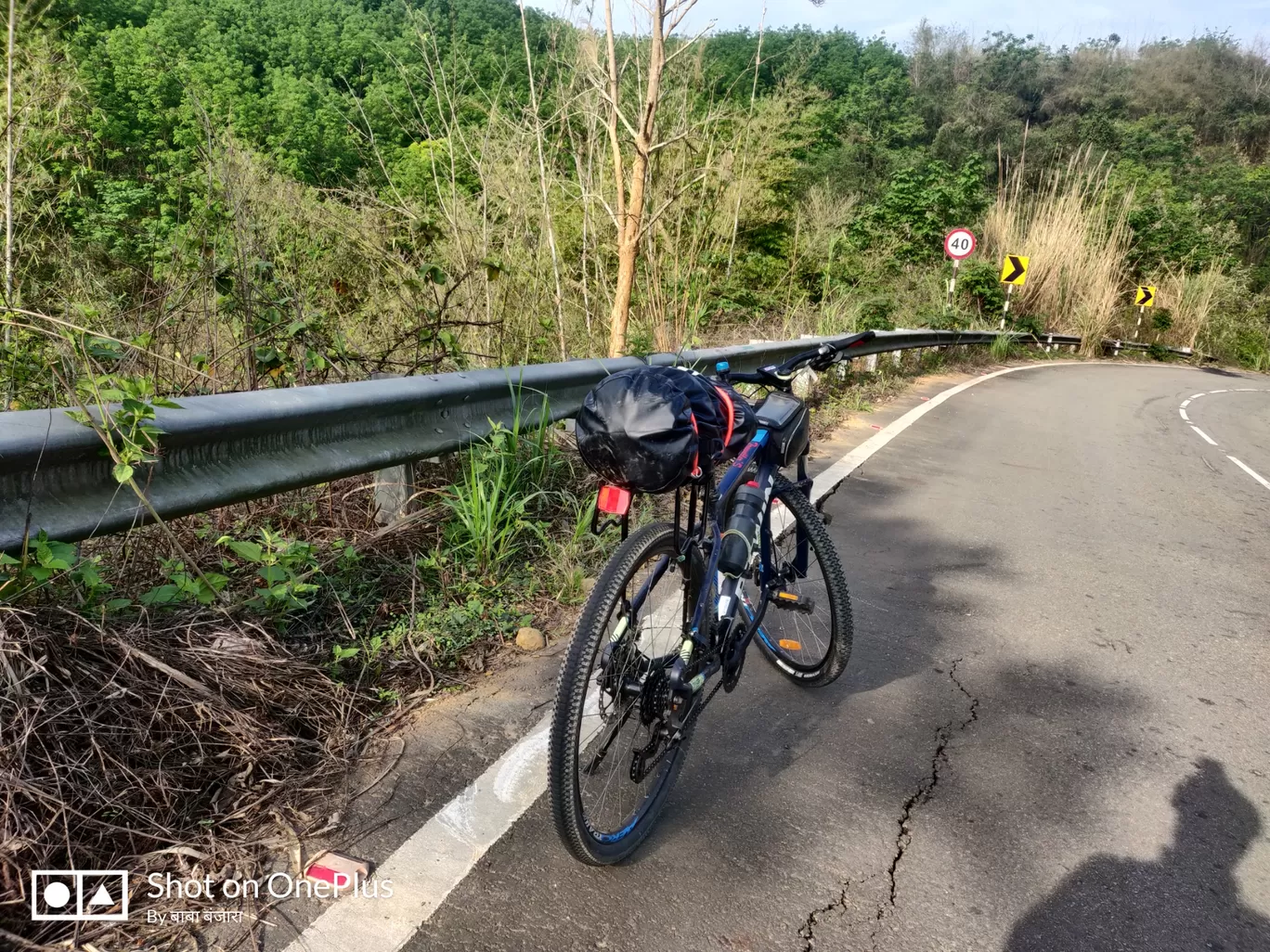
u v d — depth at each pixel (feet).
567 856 7.85
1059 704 11.60
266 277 16.88
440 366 18.17
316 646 10.44
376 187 21.91
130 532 10.30
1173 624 14.83
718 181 30.63
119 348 11.62
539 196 23.16
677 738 8.52
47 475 8.18
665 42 21.61
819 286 53.16
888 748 10.19
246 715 8.59
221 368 15.37
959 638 13.55
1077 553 18.53
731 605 8.62
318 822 7.97
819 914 7.44
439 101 22.95
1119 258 93.45
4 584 7.71
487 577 12.98
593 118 23.36
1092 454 31.53
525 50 21.89
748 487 9.34
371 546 12.86
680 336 26.37
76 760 7.47
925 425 33.65
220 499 9.66
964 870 8.14
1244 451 36.11
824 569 11.03
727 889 7.66
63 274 15.62
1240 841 8.86
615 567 7.61
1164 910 7.80
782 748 10.05
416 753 9.13
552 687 10.64
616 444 7.30
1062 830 8.85
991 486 24.20
